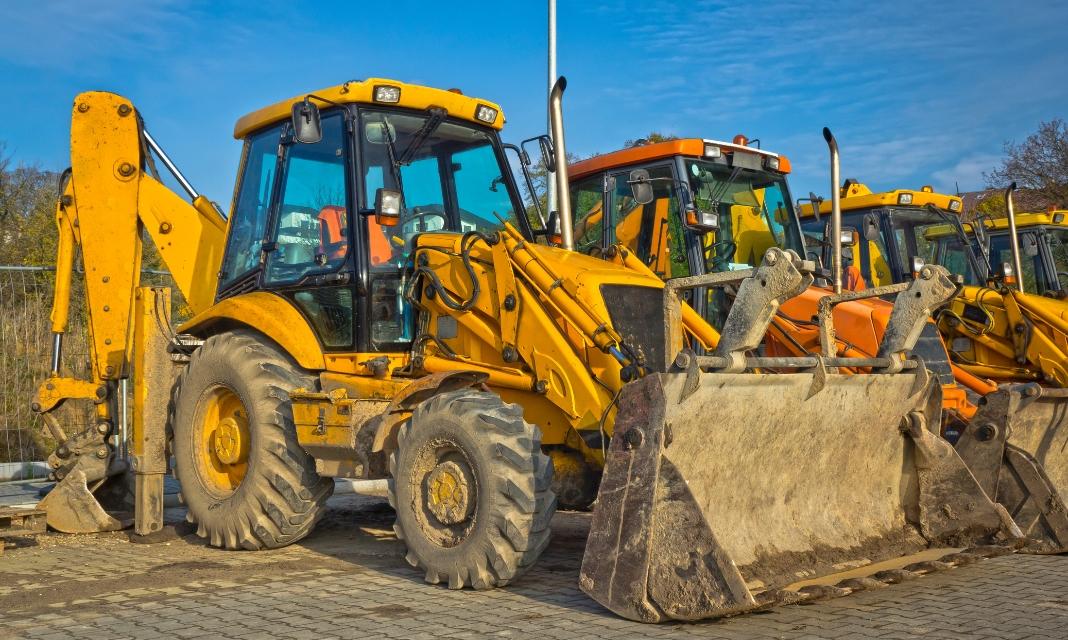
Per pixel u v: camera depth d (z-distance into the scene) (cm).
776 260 448
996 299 1045
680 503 432
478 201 685
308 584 522
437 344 610
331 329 631
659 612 428
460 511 504
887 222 1096
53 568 573
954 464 560
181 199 763
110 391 739
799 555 507
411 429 532
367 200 627
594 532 453
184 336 732
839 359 523
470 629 426
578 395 533
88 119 747
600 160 909
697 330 613
